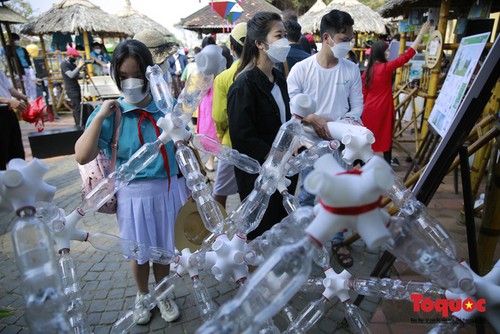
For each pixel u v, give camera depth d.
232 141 2.02
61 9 9.85
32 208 0.86
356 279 1.48
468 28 4.09
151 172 1.88
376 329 2.04
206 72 1.28
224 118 2.80
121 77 1.70
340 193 0.69
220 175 2.95
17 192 0.84
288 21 3.28
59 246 1.39
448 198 3.84
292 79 2.50
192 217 1.88
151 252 1.63
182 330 2.19
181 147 1.47
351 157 1.32
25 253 0.83
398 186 1.25
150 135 1.83
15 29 14.61
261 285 0.75
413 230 0.87
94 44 9.78
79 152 1.68
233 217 1.41
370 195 0.70
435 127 3.03
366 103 4.25
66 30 9.44
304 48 3.81
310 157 1.52
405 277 2.41
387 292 1.40
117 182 1.51
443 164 1.54
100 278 2.78
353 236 2.71
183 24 14.33
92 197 1.47
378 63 4.11
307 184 0.69
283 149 1.37
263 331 1.27
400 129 6.19
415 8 5.07
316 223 0.76
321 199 0.75
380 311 2.19
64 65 7.43
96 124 1.67
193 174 1.47
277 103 2.07
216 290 2.57
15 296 2.58
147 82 1.72
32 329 0.83
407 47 5.98
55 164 5.71
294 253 0.75
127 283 2.71
